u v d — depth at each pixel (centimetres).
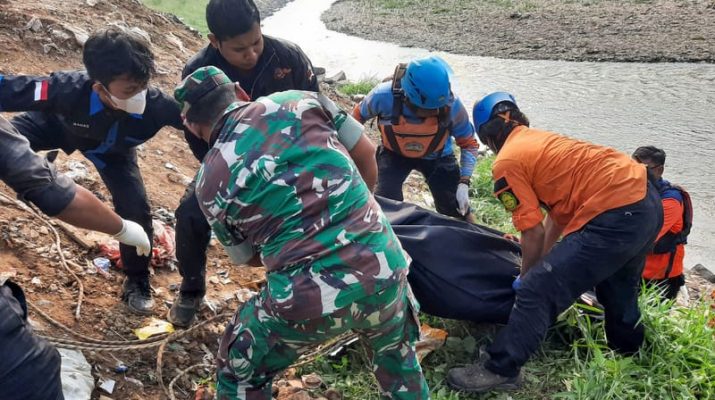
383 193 515
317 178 260
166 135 627
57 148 362
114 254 411
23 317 239
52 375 241
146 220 367
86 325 358
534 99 1318
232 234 279
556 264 357
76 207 249
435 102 462
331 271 256
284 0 2720
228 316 403
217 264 452
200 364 363
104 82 304
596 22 1964
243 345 272
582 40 1784
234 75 366
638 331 396
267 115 264
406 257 299
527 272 371
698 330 410
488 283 390
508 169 365
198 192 273
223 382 283
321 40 2028
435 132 488
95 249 412
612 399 365
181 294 372
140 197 364
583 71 1523
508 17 2155
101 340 350
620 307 389
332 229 259
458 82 1463
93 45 300
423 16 2298
